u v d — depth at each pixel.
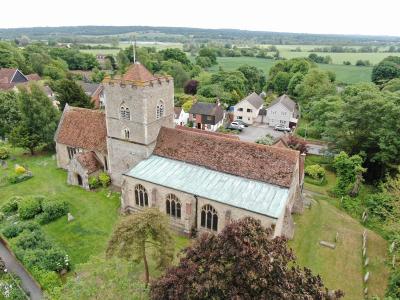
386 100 57.66
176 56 181.50
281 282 18.30
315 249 38.31
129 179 42.47
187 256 21.25
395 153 53.53
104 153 51.78
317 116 84.56
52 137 64.50
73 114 57.44
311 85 114.19
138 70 43.25
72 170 51.56
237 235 19.34
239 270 18.36
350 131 62.34
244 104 101.69
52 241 37.47
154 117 45.22
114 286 22.03
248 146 41.97
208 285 18.16
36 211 43.72
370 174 61.03
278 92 146.38
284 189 37.72
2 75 115.56
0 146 68.25
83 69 182.00
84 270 24.39
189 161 43.62
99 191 50.28
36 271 31.73
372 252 38.22
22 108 61.91
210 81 135.25
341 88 131.00
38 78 124.88
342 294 19.92
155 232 27.06
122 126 46.06
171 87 47.41
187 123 95.12
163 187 39.94
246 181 39.47
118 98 44.44
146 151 45.50
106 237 39.84
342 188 53.19
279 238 21.44
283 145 60.81
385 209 42.12
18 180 53.59
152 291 20.39
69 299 21.50
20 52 155.50
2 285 30.75
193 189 38.81
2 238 37.94
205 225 39.62
